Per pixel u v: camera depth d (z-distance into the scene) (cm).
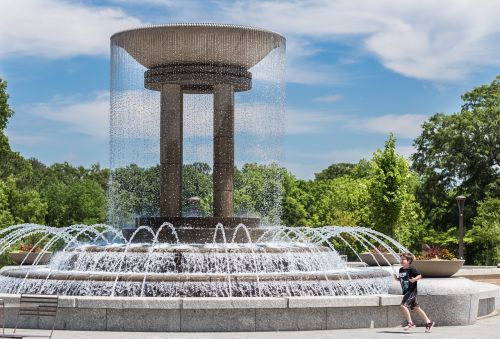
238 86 2591
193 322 1683
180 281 1869
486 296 2136
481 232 5731
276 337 1597
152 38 2452
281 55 2673
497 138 6369
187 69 2505
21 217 5916
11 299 1753
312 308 1727
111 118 2673
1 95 5741
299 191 7831
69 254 2223
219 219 2438
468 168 6419
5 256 4491
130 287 1867
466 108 6912
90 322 1698
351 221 6194
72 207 8069
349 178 8750
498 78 6856
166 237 2377
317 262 2216
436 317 1855
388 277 2125
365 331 1716
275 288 1877
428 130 6688
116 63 2608
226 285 1866
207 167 5225
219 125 2545
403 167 5225
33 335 1597
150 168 4541
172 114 2548
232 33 2458
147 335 1616
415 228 6512
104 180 10206
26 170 6656
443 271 2205
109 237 3036
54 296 1578
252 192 5353
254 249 2120
